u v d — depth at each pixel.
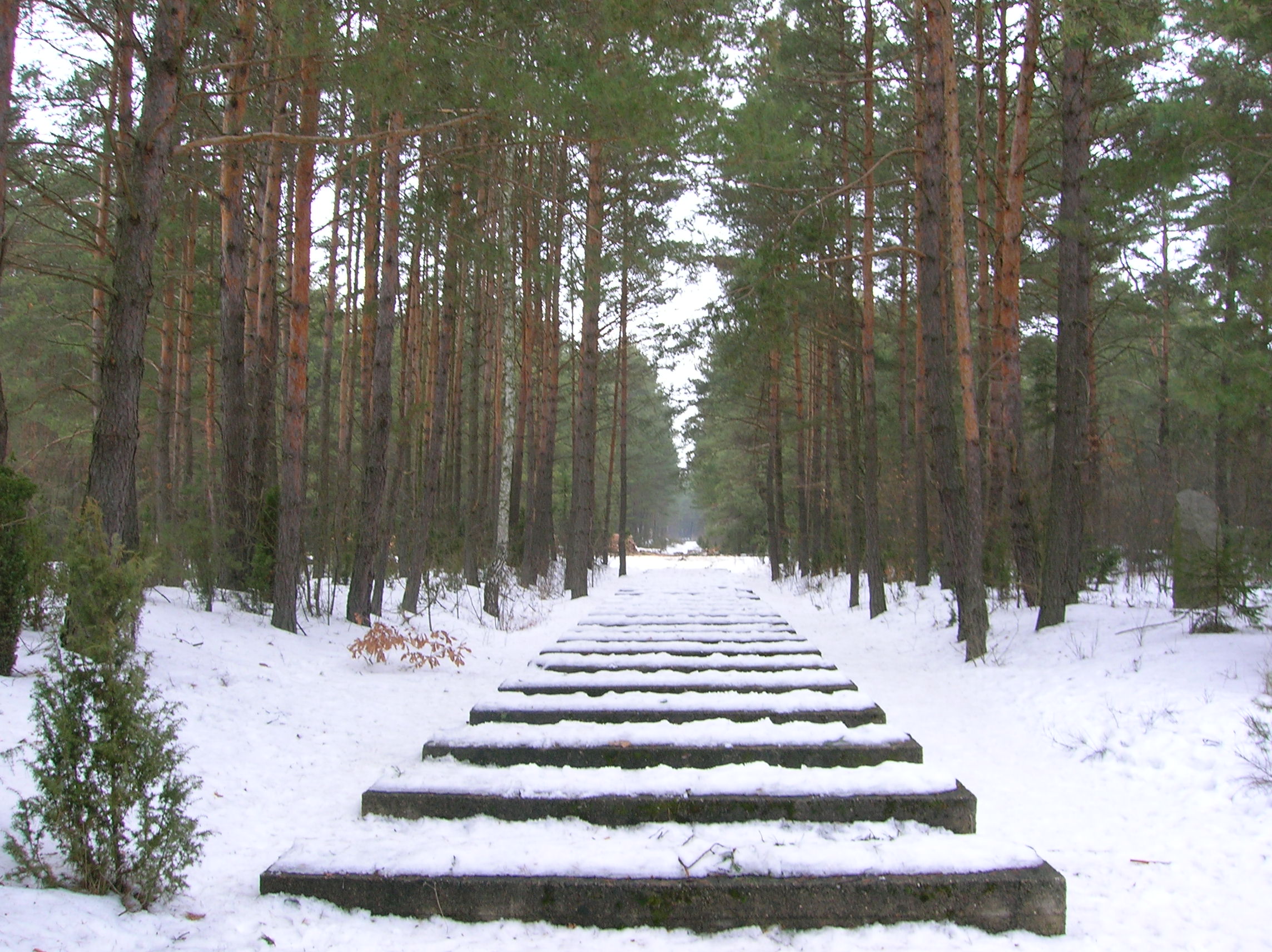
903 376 20.31
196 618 9.37
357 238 22.27
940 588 16.66
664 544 79.25
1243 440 15.45
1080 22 10.41
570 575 22.34
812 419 22.83
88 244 9.52
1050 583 11.23
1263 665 7.55
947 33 10.99
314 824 4.88
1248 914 4.04
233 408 11.72
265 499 11.65
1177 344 15.73
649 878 3.98
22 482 6.16
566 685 7.63
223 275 12.33
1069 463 11.31
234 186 11.68
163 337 17.55
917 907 3.91
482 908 3.93
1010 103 17.22
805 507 28.02
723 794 4.84
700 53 9.41
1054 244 19.20
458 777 5.16
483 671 10.60
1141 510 20.34
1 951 3.03
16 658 6.24
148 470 22.69
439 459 14.41
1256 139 8.88
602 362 36.69
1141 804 5.62
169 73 7.32
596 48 9.09
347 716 7.43
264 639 9.52
